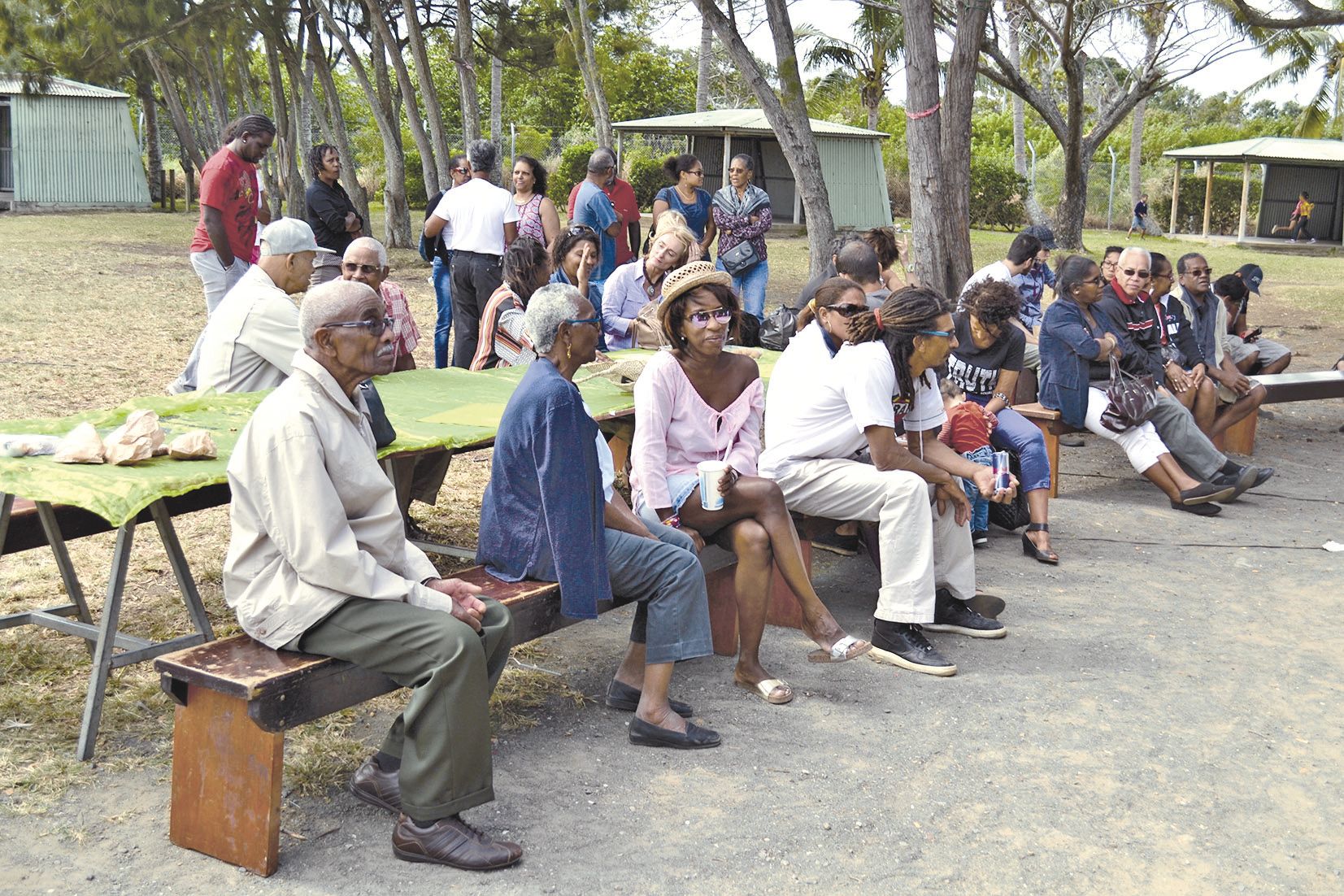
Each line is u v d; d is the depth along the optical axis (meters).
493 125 25.48
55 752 3.68
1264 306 18.77
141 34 21.77
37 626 4.62
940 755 3.93
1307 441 9.19
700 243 10.25
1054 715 4.25
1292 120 51.00
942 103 10.22
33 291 14.66
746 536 4.27
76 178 33.56
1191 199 40.44
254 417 3.14
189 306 14.03
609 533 3.90
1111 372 7.14
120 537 3.68
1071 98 24.20
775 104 10.65
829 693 4.41
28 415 7.89
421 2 23.70
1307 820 3.57
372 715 4.04
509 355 6.42
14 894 2.99
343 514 3.13
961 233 10.20
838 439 4.75
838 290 4.77
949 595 5.04
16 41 21.78
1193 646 4.95
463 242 8.42
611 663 4.64
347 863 3.20
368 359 3.16
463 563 5.60
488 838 3.21
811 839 3.39
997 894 3.16
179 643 3.98
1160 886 3.21
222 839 3.16
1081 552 6.24
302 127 27.27
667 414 4.34
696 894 3.11
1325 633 5.12
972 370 6.28
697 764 3.82
